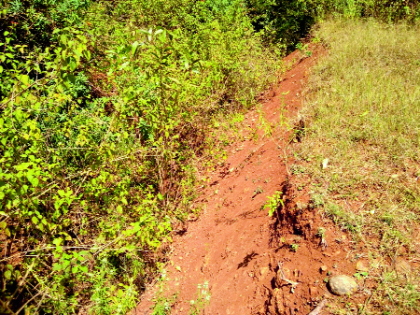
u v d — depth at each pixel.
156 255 4.91
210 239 4.75
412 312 2.42
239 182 5.28
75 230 4.38
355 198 3.36
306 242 3.24
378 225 3.03
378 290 2.62
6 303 2.68
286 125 5.28
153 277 4.69
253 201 4.55
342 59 6.46
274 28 10.37
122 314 3.70
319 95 5.43
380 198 3.29
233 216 4.71
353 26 8.45
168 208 5.28
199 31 8.20
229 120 6.91
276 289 3.11
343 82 5.66
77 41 2.83
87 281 4.14
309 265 3.06
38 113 3.71
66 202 3.60
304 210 3.43
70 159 4.84
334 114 4.73
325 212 3.27
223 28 8.72
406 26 7.72
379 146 3.95
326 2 10.03
